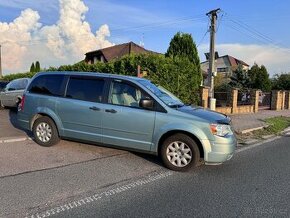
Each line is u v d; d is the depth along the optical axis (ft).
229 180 20.13
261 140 36.86
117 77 23.85
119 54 148.15
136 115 22.35
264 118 59.88
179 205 15.93
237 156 27.27
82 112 24.13
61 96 25.36
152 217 14.47
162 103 22.16
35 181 18.40
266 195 17.61
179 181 19.66
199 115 21.61
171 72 52.54
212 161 21.07
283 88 155.84
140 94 22.80
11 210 14.66
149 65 52.01
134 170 21.35
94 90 24.23
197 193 17.67
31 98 26.66
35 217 14.10
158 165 22.68
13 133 30.83
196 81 57.11
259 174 21.71
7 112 47.55
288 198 17.21
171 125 21.50
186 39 75.97
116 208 15.33
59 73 26.18
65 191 17.15
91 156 24.09
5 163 21.48
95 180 19.07
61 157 23.48
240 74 153.48
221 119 21.74
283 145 33.88
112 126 23.12
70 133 24.94
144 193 17.43
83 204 15.65
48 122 25.73
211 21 68.90
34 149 25.31
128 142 22.81
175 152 21.62
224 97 68.49
